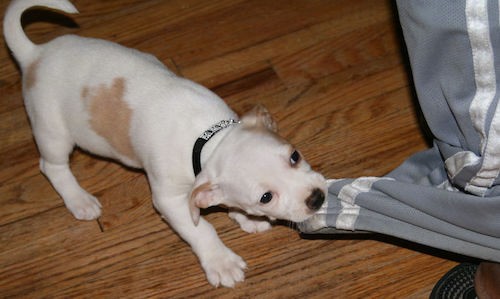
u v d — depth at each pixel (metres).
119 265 0.89
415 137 0.95
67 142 0.90
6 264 0.90
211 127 0.81
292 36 1.06
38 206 0.94
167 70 0.86
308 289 0.86
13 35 0.86
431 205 0.71
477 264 0.85
